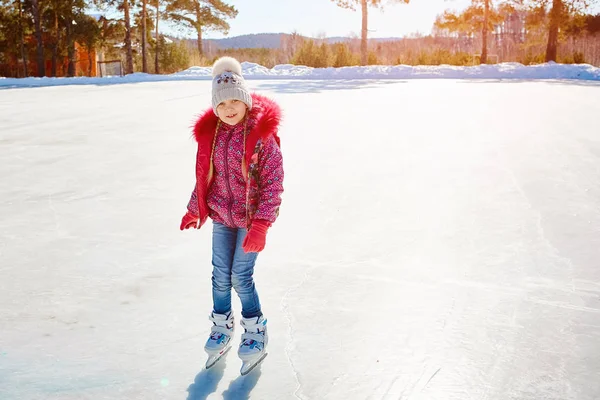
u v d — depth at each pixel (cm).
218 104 236
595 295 300
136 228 416
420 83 2042
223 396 224
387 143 709
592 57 5688
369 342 260
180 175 568
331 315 285
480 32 3681
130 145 732
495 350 251
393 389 226
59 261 355
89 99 1458
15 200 484
